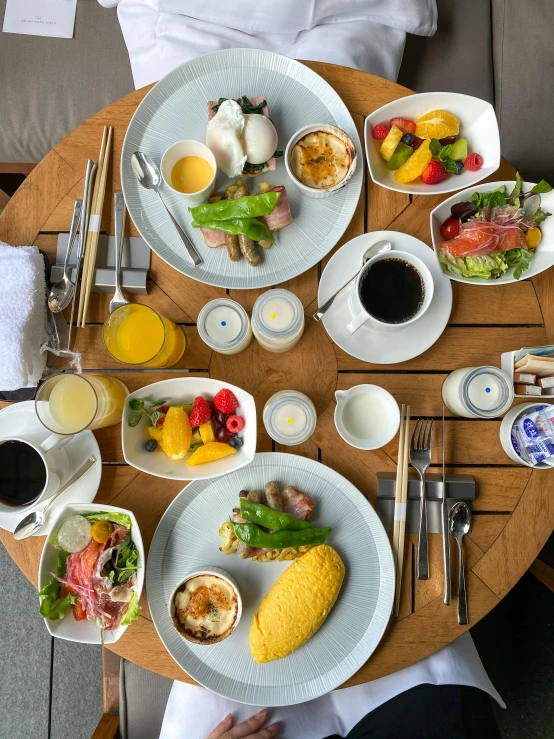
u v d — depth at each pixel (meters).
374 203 1.30
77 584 1.11
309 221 1.28
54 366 1.27
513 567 1.18
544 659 1.91
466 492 1.18
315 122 1.32
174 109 1.31
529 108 1.75
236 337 1.17
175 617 1.10
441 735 1.31
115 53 1.82
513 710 1.89
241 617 1.16
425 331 1.23
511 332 1.26
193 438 1.19
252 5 1.58
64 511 1.12
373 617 1.15
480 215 1.21
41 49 1.81
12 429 1.21
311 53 1.63
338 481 1.18
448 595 1.15
